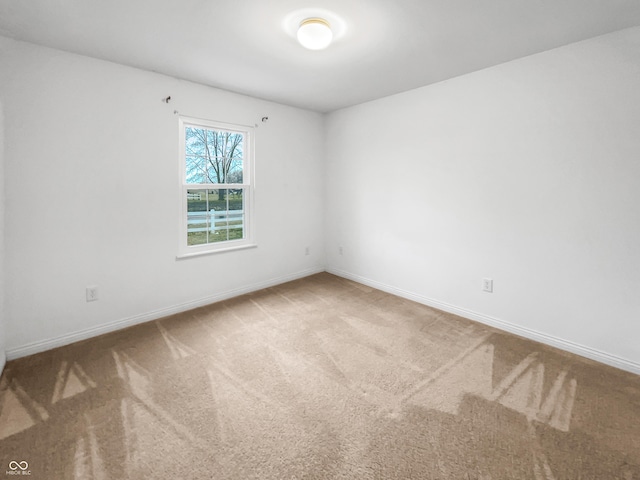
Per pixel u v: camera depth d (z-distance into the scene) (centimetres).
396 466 142
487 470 140
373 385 201
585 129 226
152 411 175
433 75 290
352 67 271
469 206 296
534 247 258
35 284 236
